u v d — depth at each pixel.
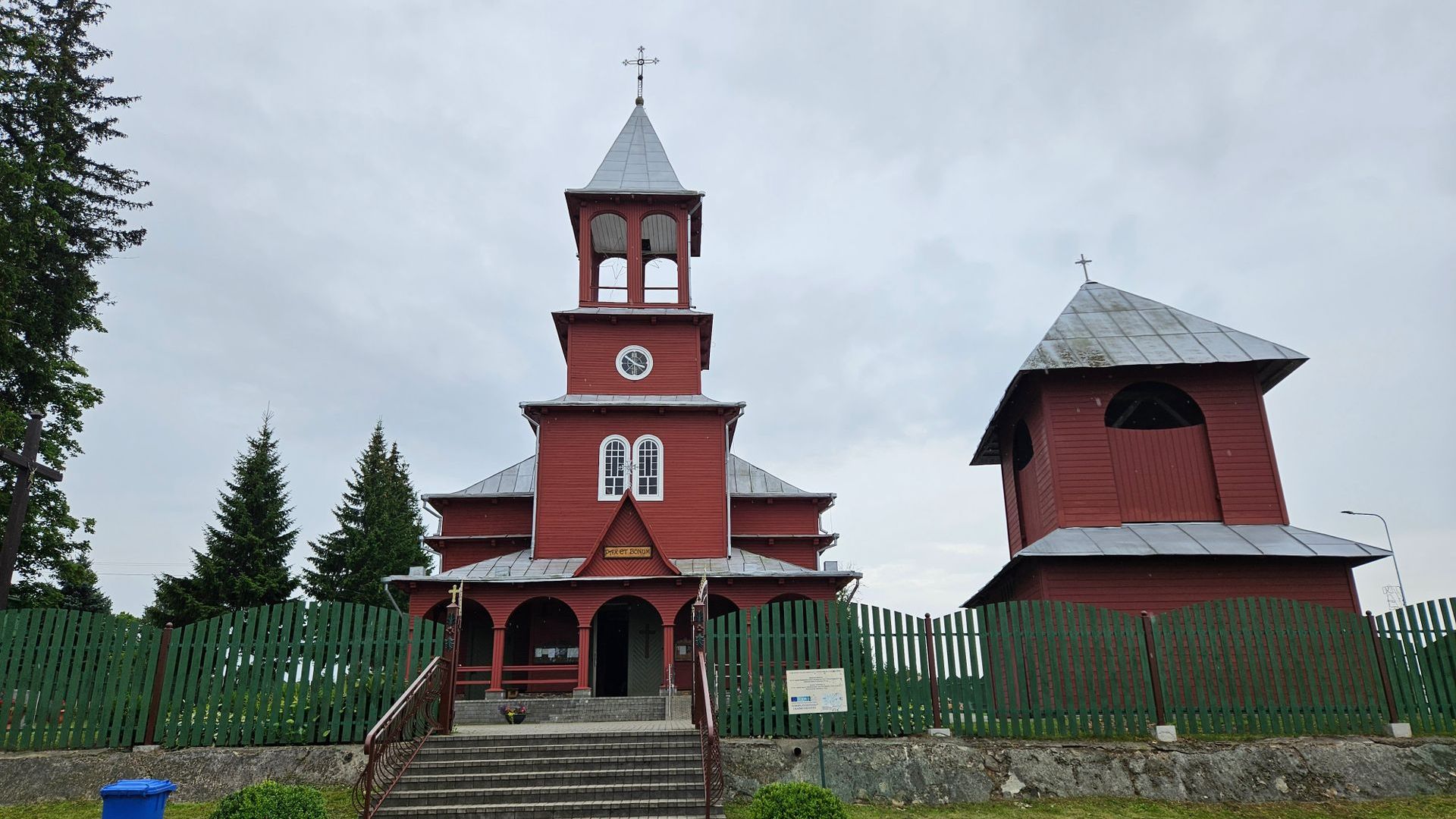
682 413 27.88
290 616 15.94
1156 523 21.83
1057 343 23.39
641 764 13.69
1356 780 14.49
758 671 15.66
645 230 32.78
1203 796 14.22
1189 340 23.22
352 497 51.56
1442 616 16.30
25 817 13.25
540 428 27.48
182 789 14.40
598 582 23.75
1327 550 19.92
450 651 15.76
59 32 26.94
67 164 26.27
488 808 12.27
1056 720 15.52
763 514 30.20
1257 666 15.97
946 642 15.85
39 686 15.19
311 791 10.77
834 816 10.62
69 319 25.92
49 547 26.61
